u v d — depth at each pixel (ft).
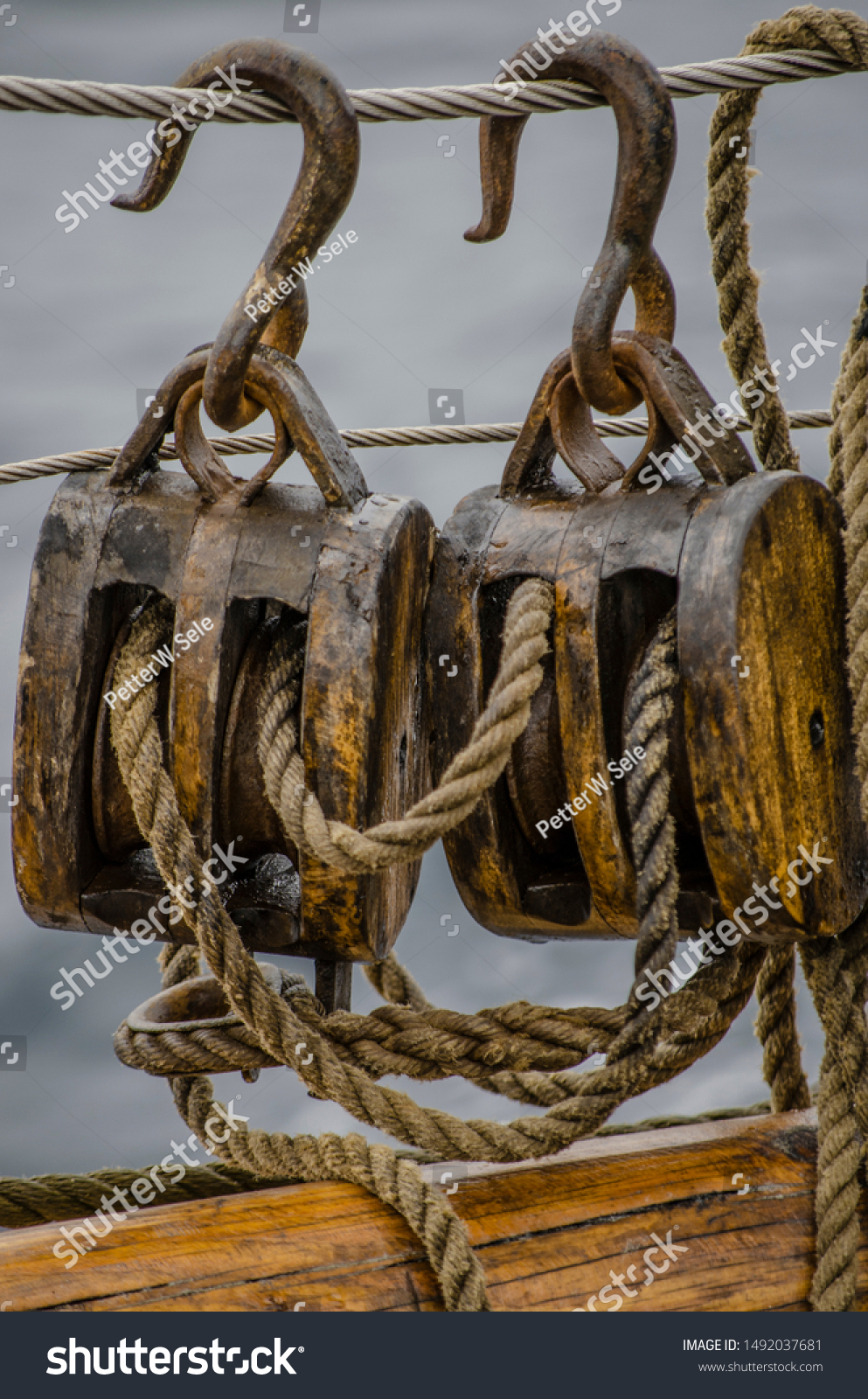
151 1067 5.63
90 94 5.02
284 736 5.08
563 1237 4.95
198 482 5.39
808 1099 6.64
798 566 5.14
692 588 4.91
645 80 5.05
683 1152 5.54
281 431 5.30
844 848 5.41
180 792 5.26
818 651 5.26
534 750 5.47
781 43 5.61
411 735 5.64
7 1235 4.67
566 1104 5.07
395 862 4.80
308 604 5.06
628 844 5.23
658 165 5.08
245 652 5.42
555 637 5.23
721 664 4.81
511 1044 5.27
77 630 5.29
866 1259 5.41
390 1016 5.49
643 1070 5.03
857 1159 5.43
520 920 5.68
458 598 5.50
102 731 5.41
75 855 5.39
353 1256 4.73
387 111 5.25
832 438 5.60
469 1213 4.94
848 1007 5.66
